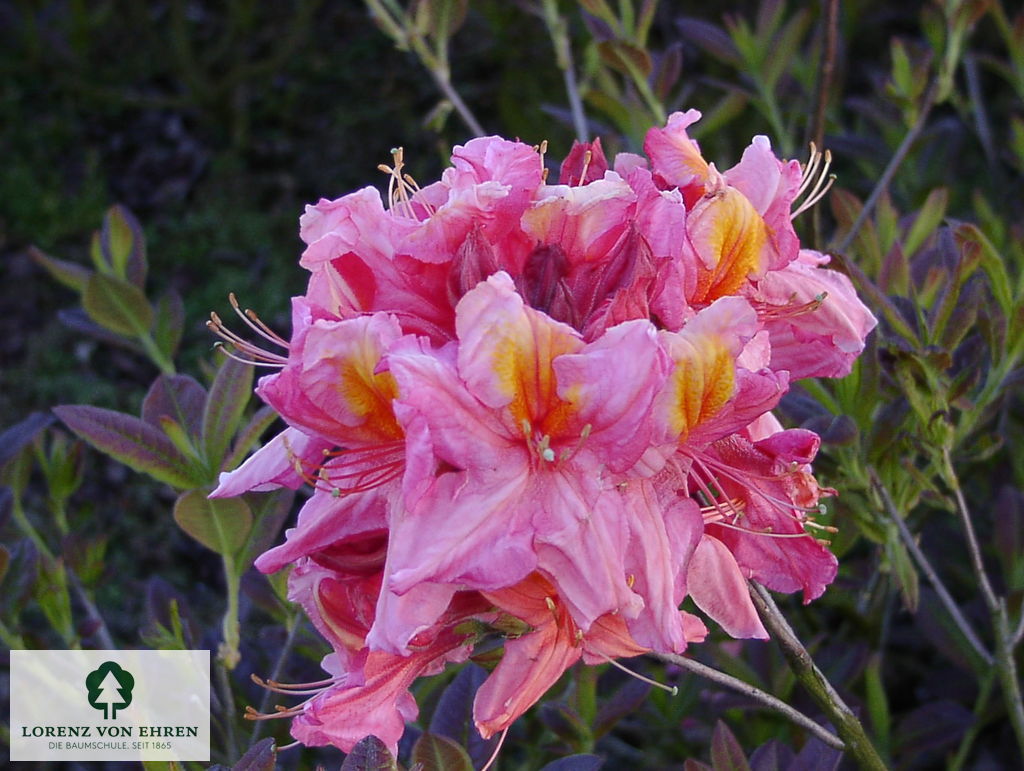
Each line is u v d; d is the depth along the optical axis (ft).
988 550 2.12
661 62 1.98
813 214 1.65
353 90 4.62
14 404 3.52
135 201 4.22
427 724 1.68
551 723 1.64
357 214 1.16
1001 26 2.35
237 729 1.70
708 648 1.81
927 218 1.89
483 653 1.27
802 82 2.44
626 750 2.13
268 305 3.80
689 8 4.31
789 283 1.27
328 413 1.11
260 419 1.57
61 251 4.01
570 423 1.09
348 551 1.14
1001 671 1.59
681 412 1.10
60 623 1.71
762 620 1.32
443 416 1.06
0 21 4.72
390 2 2.02
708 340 1.10
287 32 4.87
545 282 1.13
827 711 1.33
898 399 1.59
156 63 4.75
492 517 1.07
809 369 1.28
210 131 4.50
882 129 2.56
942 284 1.69
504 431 1.09
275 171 4.34
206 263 3.99
